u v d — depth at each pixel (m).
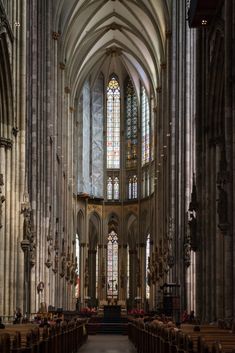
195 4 32.53
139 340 35.25
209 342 14.91
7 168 35.47
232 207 27.98
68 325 30.94
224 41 30.92
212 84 35.25
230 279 27.91
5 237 35.31
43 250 49.41
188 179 48.78
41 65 47.91
